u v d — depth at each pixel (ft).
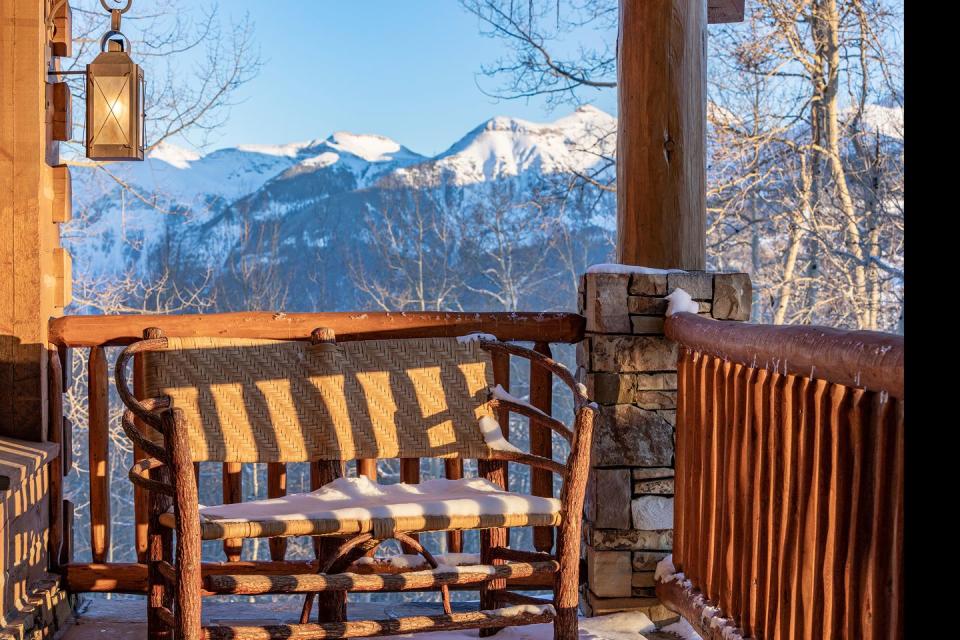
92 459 9.70
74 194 37.78
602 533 9.59
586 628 9.16
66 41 10.17
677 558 9.29
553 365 8.54
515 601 8.46
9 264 9.27
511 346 9.12
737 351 7.48
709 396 8.41
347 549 7.16
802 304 36.99
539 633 8.89
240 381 8.77
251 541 49.42
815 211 33.86
